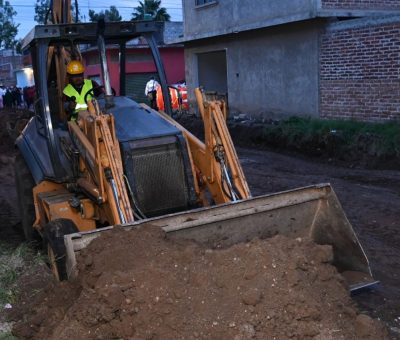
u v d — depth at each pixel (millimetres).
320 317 3670
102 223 5398
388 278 5508
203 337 3494
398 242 6516
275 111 15734
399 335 4340
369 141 11289
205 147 5441
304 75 14414
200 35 18344
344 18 13805
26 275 5199
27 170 6918
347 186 9414
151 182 5203
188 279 3834
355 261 4914
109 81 5773
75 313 3826
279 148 13547
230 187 5199
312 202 5059
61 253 4871
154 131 5398
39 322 4199
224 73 20391
